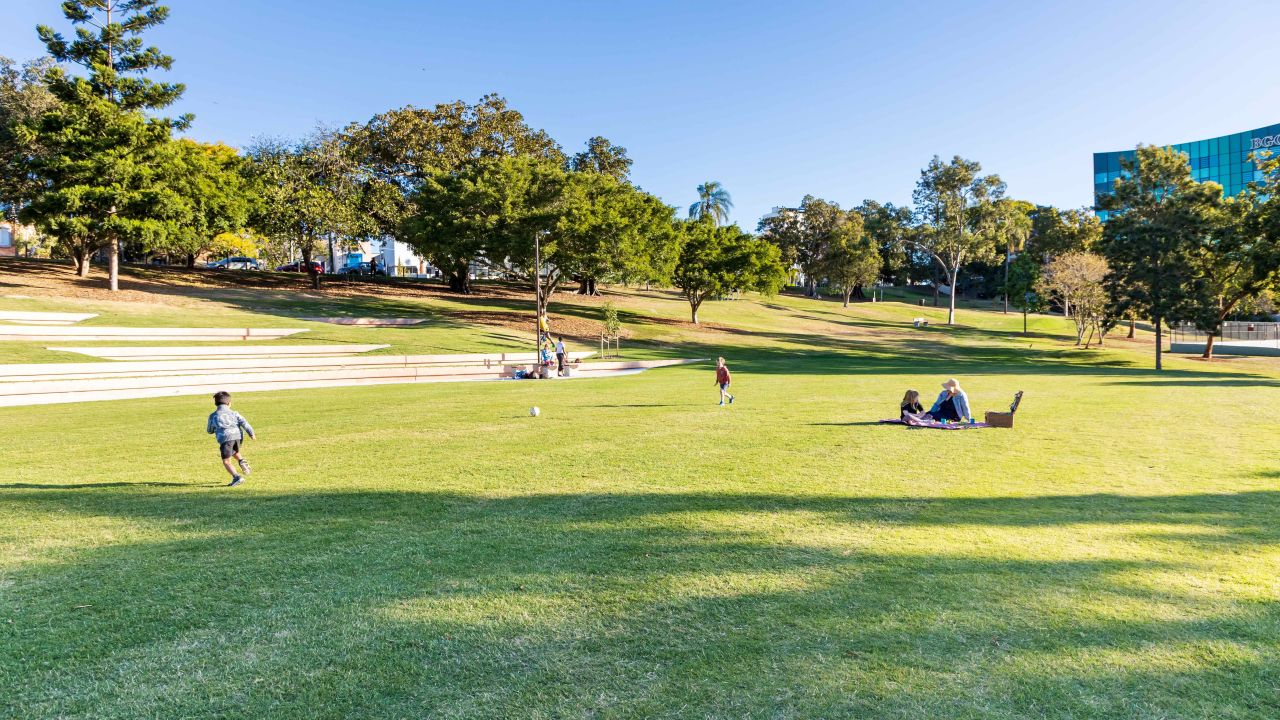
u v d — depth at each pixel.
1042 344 59.94
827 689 3.82
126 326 30.92
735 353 46.16
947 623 4.61
